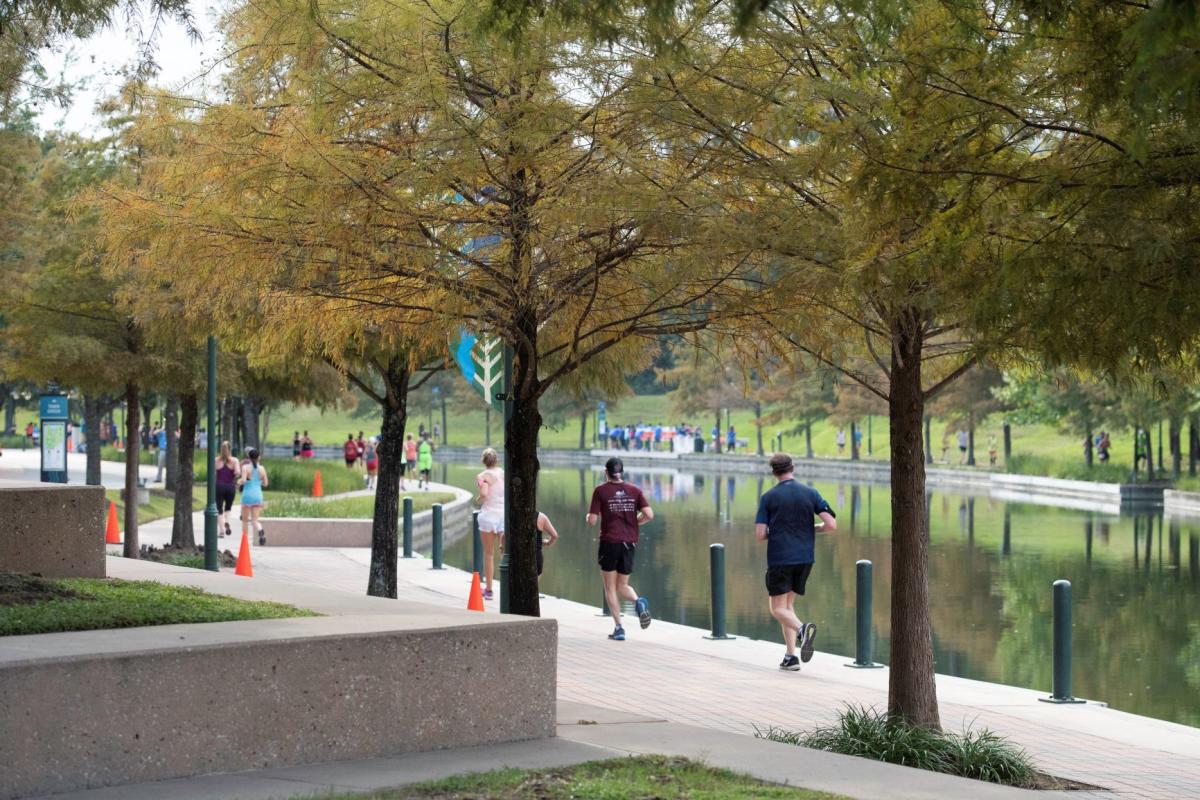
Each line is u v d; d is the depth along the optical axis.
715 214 10.52
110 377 23.38
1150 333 8.09
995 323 8.72
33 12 11.26
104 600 10.26
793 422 117.06
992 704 14.74
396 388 20.16
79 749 7.95
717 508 51.34
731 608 23.89
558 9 8.32
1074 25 8.39
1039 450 88.81
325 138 10.73
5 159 21.92
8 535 12.02
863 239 9.97
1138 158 7.05
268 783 8.20
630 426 118.88
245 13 11.59
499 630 9.77
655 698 14.16
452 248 11.26
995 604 24.73
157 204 11.66
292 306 12.70
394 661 9.24
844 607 24.06
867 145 9.45
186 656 8.35
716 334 13.18
